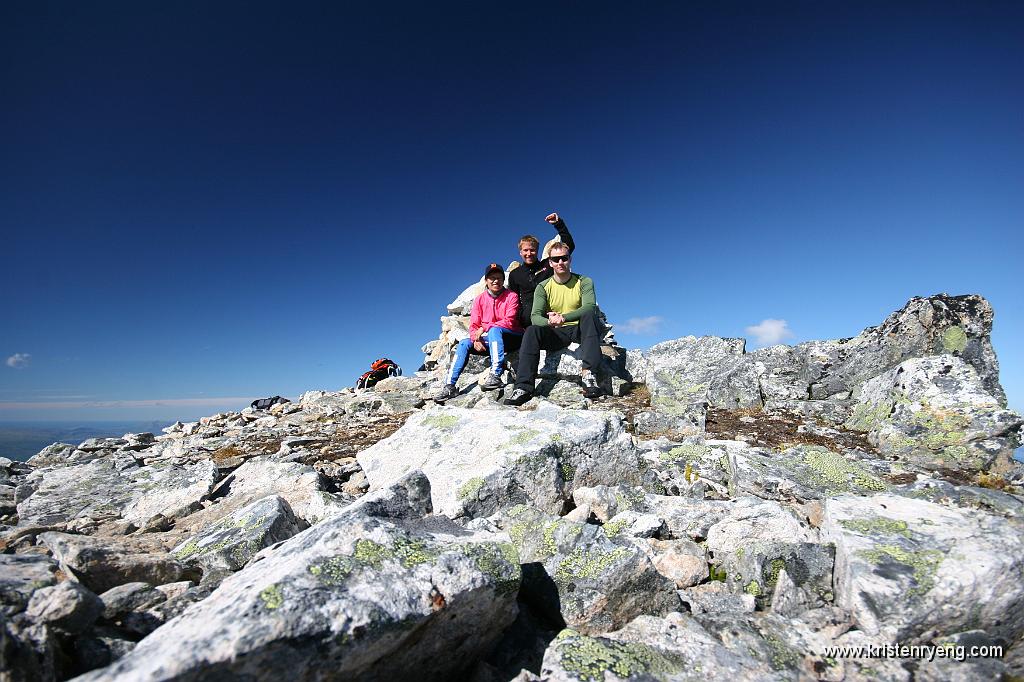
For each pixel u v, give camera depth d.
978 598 3.78
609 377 13.70
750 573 4.74
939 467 8.24
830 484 7.13
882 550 4.30
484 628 3.75
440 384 17.62
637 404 12.41
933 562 4.08
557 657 3.60
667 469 8.17
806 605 4.42
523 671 3.58
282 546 4.10
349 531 3.77
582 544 4.50
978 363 10.44
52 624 3.26
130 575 4.36
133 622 3.76
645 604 4.25
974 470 8.05
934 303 11.27
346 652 2.92
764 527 5.27
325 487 8.19
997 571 3.82
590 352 12.52
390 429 13.16
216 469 8.84
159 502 8.17
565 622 4.13
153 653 2.64
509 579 3.80
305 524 6.11
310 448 12.06
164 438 15.88
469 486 6.44
